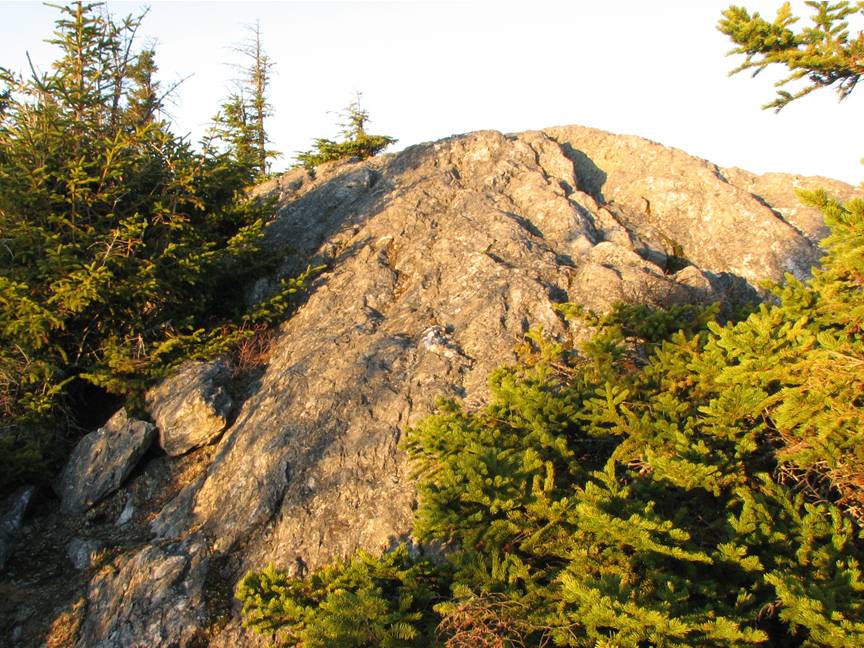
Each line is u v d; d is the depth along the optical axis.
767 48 4.92
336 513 8.73
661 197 14.75
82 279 10.88
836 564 4.30
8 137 12.04
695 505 5.38
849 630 3.72
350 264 14.12
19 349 11.05
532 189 14.73
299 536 8.61
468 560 5.23
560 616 4.38
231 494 9.37
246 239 13.18
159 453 11.16
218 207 14.34
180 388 11.39
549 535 5.03
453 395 9.79
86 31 13.42
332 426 9.84
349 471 9.17
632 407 6.58
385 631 4.66
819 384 4.75
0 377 10.90
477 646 4.29
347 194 16.91
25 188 11.53
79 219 12.22
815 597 4.00
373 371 10.63
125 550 9.41
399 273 13.55
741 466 5.27
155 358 11.91
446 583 5.52
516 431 6.67
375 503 8.70
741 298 12.28
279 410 10.45
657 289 11.05
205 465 10.73
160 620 7.99
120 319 12.25
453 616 4.60
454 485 5.38
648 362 8.94
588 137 17.50
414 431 6.92
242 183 15.04
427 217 14.86
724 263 13.25
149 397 11.67
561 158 16.09
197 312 13.50
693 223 14.19
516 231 13.20
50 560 9.63
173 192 13.54
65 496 10.52
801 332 5.08
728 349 5.77
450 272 12.77
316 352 11.57
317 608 5.31
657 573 4.38
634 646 3.82
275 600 5.66
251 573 6.03
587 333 10.52
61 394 11.41
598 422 6.54
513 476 5.36
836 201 4.34
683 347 6.96
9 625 8.60
